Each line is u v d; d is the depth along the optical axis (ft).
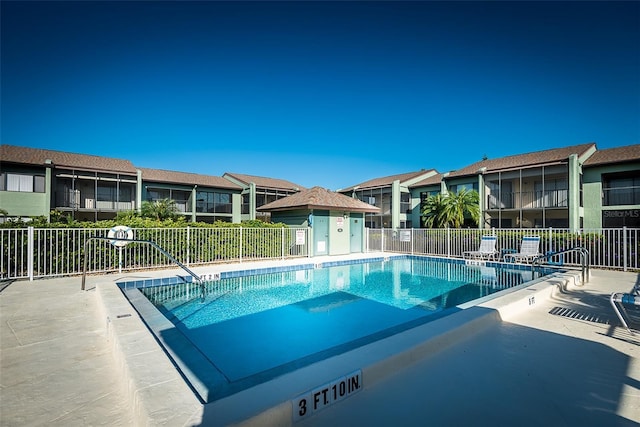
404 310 21.08
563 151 67.36
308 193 55.52
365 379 8.82
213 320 18.71
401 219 93.66
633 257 31.58
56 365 10.26
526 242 38.47
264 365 12.57
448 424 7.21
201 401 7.36
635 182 60.23
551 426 7.14
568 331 13.71
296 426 7.10
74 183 74.08
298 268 37.01
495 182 74.23
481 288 28.60
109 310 14.48
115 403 8.04
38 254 26.58
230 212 99.55
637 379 9.34
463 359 10.75
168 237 33.55
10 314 16.22
